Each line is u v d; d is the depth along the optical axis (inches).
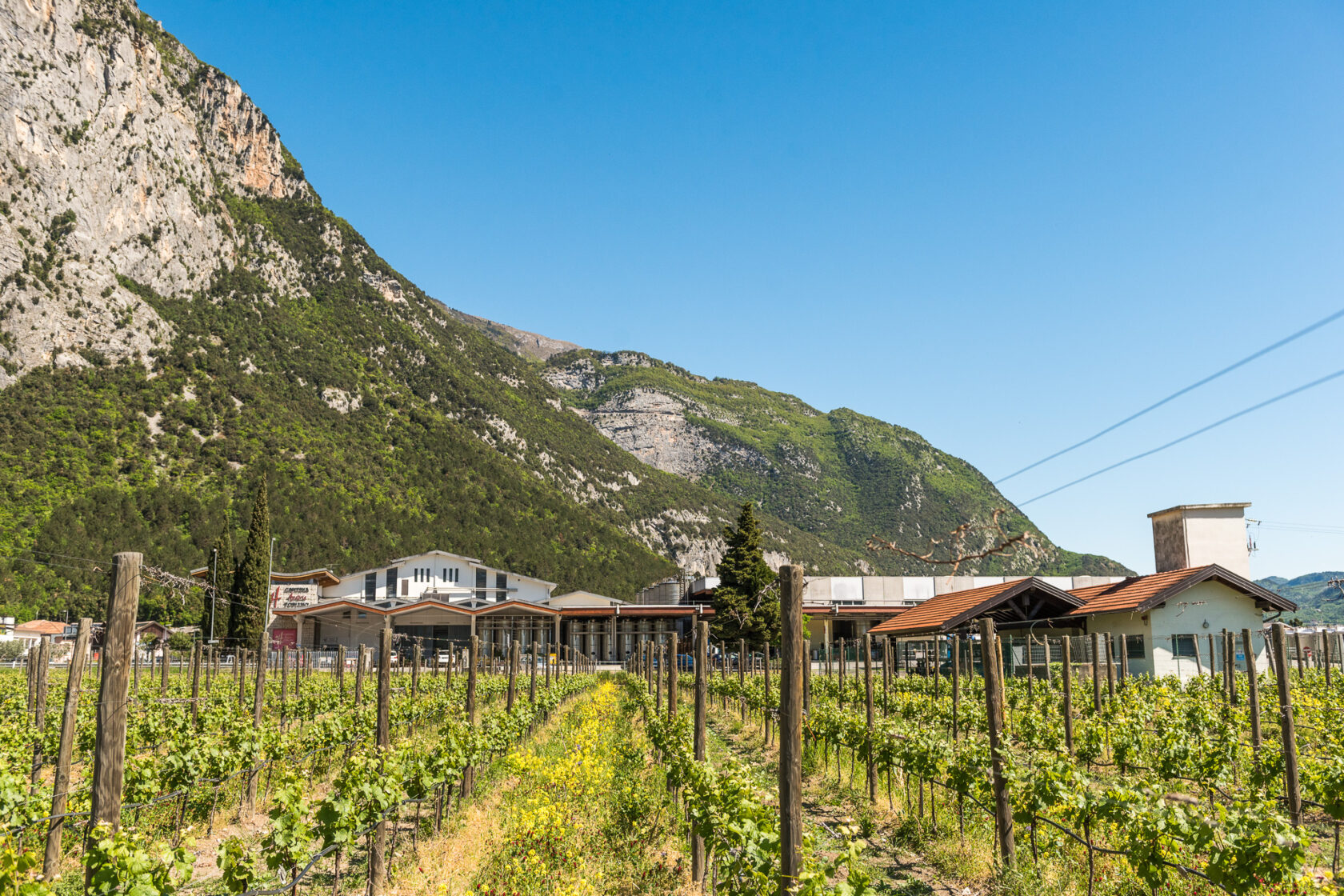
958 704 739.4
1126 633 1225.4
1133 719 650.2
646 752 710.5
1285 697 462.3
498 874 363.3
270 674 1707.7
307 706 1010.1
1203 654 1165.7
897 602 2283.5
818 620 2226.9
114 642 269.9
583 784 523.2
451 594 2736.2
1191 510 1489.9
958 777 442.6
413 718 900.0
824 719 661.3
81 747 686.5
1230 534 1486.2
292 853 336.5
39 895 267.0
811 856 342.3
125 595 272.5
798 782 261.1
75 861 416.2
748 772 357.1
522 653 2304.4
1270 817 311.9
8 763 503.2
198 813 532.7
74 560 2832.2
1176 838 320.8
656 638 2415.1
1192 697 823.1
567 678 1437.0
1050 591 1232.2
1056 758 392.2
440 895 344.5
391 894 368.5
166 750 577.0
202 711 812.6
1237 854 295.0
